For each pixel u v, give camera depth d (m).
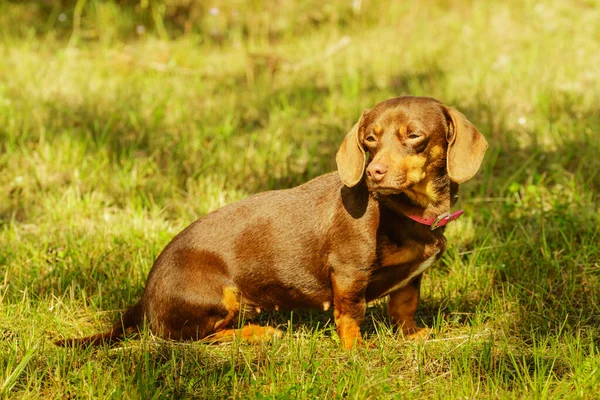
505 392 6.05
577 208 9.46
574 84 13.34
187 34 17.11
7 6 18.31
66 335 7.40
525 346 6.95
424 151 6.52
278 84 14.38
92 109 13.05
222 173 10.91
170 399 6.09
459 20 17.00
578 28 15.78
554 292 8.00
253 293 7.23
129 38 17.48
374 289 7.05
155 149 11.77
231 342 7.20
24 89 13.88
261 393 6.09
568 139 11.36
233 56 16.12
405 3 17.94
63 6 18.50
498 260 8.52
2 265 8.60
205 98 13.84
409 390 6.18
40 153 11.50
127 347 6.97
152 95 13.65
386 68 14.80
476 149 6.52
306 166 11.33
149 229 9.38
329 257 6.95
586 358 6.40
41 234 9.39
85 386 6.18
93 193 10.39
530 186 9.85
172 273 7.14
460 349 6.83
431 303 8.03
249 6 18.03
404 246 6.73
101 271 8.54
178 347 6.88
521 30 16.09
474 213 9.77
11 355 6.52
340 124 12.55
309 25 17.78
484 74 13.65
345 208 6.87
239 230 7.18
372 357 6.72
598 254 8.50
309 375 6.36
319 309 7.84
